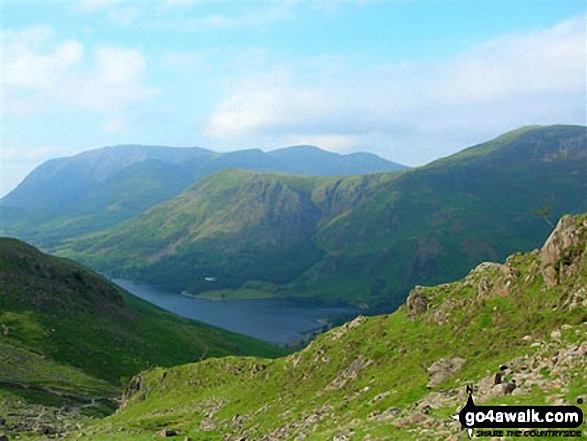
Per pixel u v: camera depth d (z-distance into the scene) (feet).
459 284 220.43
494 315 174.91
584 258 159.33
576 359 109.19
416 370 170.60
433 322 202.28
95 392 490.08
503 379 117.29
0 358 504.02
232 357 359.66
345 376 204.74
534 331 146.72
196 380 351.05
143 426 256.93
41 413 375.86
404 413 118.73
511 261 194.59
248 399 252.42
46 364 530.68
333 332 253.85
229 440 195.42
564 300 152.15
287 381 244.22
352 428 119.75
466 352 160.45
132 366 607.37
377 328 224.94
